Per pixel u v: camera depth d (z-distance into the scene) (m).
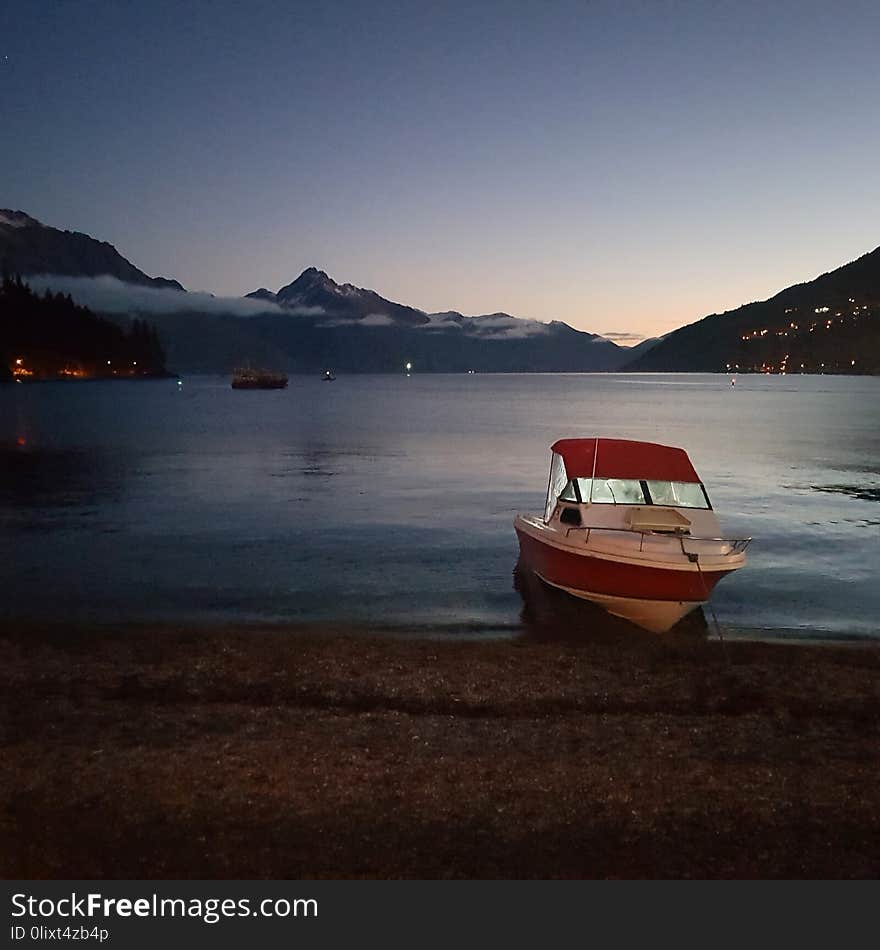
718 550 15.02
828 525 27.38
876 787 8.37
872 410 119.62
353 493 33.66
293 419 93.00
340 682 11.76
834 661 13.07
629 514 16.25
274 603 16.69
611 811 7.76
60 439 63.38
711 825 7.54
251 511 28.64
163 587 17.92
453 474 41.03
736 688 11.69
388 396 175.62
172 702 11.01
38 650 12.89
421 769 8.62
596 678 12.05
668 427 83.44
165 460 47.31
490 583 18.53
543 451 54.19
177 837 7.19
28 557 20.84
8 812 7.59
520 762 8.84
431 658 12.80
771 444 63.75
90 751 8.94
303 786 8.17
